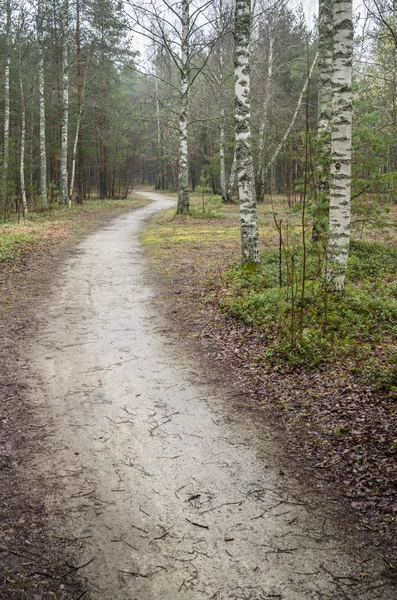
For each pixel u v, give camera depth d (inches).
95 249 692.7
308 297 339.9
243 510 155.4
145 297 437.4
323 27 490.6
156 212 1301.7
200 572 130.3
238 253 604.1
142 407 228.5
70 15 1226.0
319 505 157.1
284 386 245.3
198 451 191.0
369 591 123.8
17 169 1241.4
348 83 325.4
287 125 1183.6
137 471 177.0
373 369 243.0
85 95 1482.5
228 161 1695.4
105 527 147.0
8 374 261.3
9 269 530.6
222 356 292.7
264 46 1283.2
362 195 402.0
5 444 191.9
